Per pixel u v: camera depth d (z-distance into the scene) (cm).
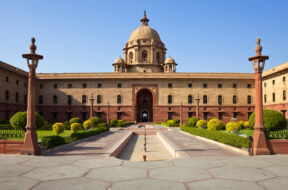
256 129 1094
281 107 3828
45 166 826
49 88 4678
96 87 4675
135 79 4675
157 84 4688
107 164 858
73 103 4644
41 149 1138
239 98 4688
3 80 3625
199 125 2564
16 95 4038
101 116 4616
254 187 579
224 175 694
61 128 1728
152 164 855
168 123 3866
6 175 700
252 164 851
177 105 4638
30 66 1135
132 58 5600
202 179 650
